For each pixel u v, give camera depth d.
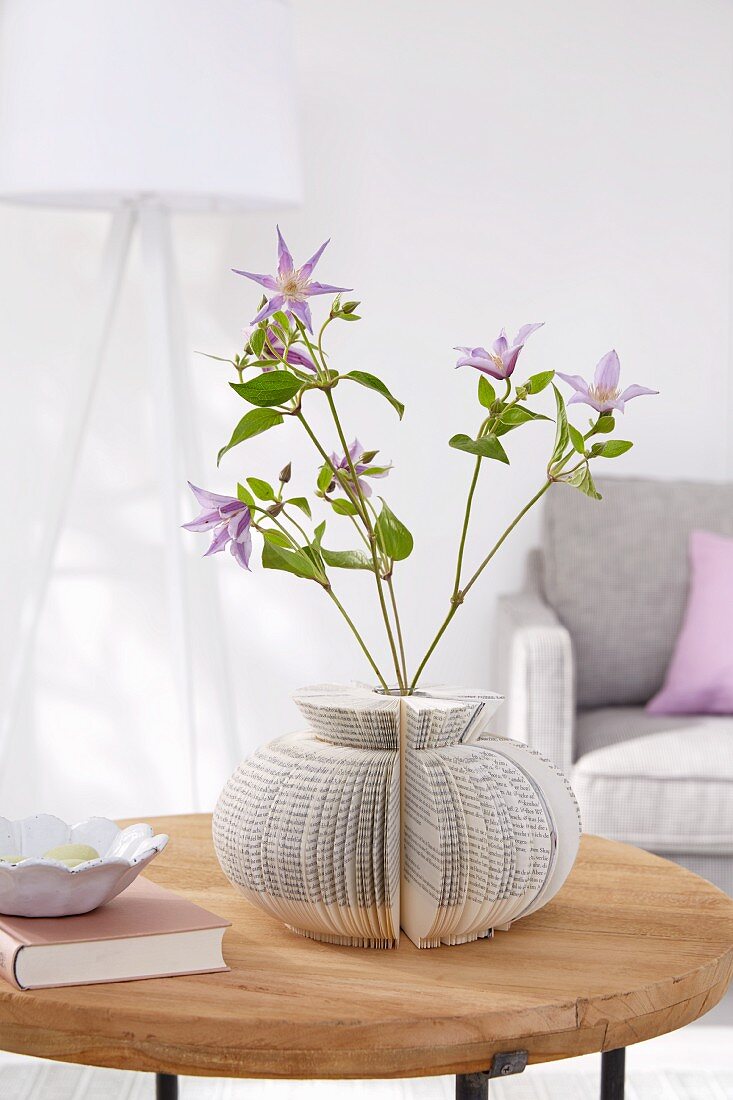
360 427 2.88
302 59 2.83
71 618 2.89
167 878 1.26
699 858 2.14
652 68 2.88
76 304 2.84
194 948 0.98
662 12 2.87
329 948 1.06
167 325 2.45
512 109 2.87
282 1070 0.87
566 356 2.90
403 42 2.84
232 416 2.86
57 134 2.14
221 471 2.86
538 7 2.86
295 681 2.91
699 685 2.37
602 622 2.60
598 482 2.73
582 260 2.89
